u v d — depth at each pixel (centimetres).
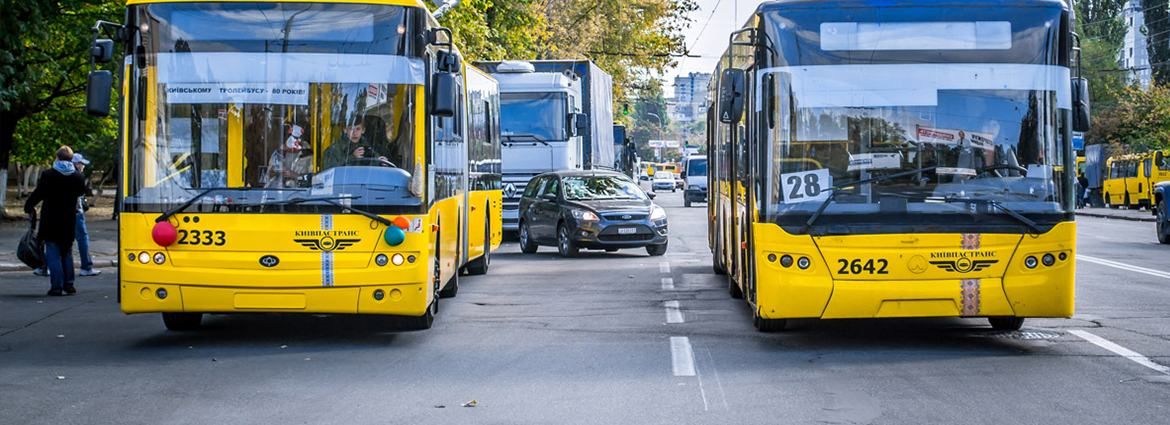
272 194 2112
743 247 2456
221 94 2133
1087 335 2284
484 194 3600
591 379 1852
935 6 2069
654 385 1794
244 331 2436
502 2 8181
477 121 3400
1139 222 8406
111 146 9700
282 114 2131
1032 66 2064
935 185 2034
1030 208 2031
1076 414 1558
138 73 2139
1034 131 2052
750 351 2120
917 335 2308
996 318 2355
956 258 2020
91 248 4809
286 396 1731
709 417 1558
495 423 1534
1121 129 13388
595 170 4806
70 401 1697
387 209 2119
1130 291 3109
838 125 2053
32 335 2392
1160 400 1647
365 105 2141
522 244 4912
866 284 2023
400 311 2128
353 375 1908
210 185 2117
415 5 2173
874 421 1523
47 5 5003
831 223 2034
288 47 2145
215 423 1546
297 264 2105
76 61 5966
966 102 2055
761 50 2095
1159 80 14662
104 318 2667
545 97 5481
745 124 2348
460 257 2958
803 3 2086
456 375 1902
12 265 3931
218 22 2145
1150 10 14800
